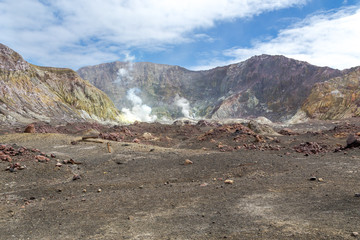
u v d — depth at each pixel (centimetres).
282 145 2969
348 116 10719
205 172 1625
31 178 1628
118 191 1317
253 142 3183
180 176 1584
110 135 3703
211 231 702
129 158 2184
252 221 751
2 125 6569
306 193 1002
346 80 12781
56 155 2241
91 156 2294
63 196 1278
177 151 2452
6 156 1933
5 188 1456
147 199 1102
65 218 907
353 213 733
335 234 606
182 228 743
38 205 1112
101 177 1692
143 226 781
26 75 11338
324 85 13200
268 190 1098
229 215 822
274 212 816
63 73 14050
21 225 859
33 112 9844
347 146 2241
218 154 2127
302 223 699
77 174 1786
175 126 6200
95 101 14038
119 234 728
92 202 1107
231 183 1293
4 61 10750
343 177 1235
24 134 3366
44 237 744
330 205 830
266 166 1623
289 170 1495
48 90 12025
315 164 1603
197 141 3791
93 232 757
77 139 3095
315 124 7981
